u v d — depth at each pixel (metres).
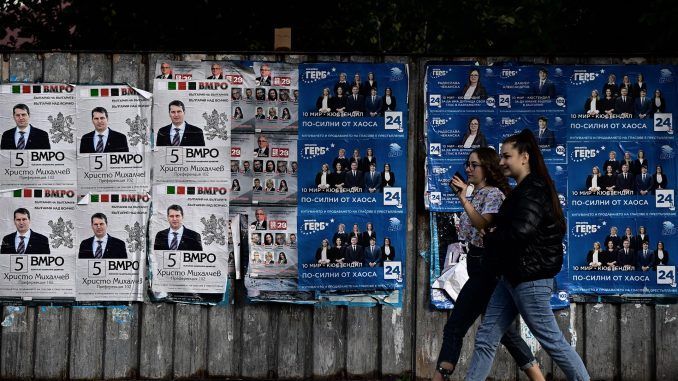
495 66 7.79
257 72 7.75
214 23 12.29
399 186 7.77
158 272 7.76
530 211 6.24
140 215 7.77
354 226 7.77
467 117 7.79
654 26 9.91
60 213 7.79
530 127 7.80
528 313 6.38
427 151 7.77
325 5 12.40
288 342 7.78
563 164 7.79
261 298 7.74
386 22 12.42
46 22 12.19
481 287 6.77
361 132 7.78
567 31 12.03
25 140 7.78
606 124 7.79
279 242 7.75
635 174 7.79
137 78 7.77
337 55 7.78
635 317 7.79
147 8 12.14
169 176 7.75
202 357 7.77
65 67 7.79
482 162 6.78
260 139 7.75
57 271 7.79
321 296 7.76
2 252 7.79
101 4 12.08
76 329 7.79
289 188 7.75
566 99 7.79
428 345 7.79
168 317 7.78
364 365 7.78
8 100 7.78
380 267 7.77
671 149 7.79
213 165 7.74
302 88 7.75
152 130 7.76
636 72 7.79
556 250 6.36
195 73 7.75
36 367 7.79
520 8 12.24
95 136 7.77
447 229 7.78
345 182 7.76
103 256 7.78
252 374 7.77
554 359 6.41
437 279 7.77
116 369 7.79
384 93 7.77
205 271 7.75
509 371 7.79
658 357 7.78
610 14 11.59
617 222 7.78
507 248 6.33
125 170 7.76
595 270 7.78
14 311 7.80
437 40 12.40
